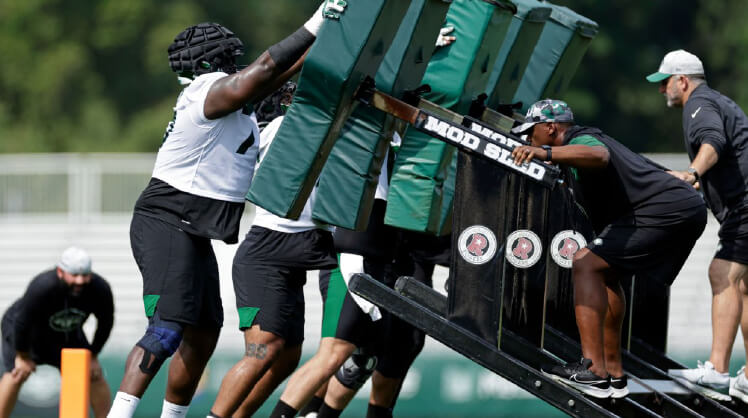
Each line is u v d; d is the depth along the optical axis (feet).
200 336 66.59
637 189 66.03
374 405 86.22
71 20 357.41
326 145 62.64
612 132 345.51
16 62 349.20
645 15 346.13
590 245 67.72
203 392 135.23
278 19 356.38
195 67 65.16
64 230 187.01
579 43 85.15
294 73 63.82
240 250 70.13
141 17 356.18
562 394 65.21
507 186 66.44
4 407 98.84
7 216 186.70
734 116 78.54
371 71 63.21
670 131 346.54
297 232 68.95
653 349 82.07
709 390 76.33
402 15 63.72
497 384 139.95
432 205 72.13
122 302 183.73
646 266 66.80
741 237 77.82
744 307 79.41
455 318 66.13
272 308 68.44
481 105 74.84
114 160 188.75
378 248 77.00
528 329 68.54
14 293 185.16
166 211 63.82
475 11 71.51
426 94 71.46
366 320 76.48
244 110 64.69
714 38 345.31
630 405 67.92
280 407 75.41
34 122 348.38
